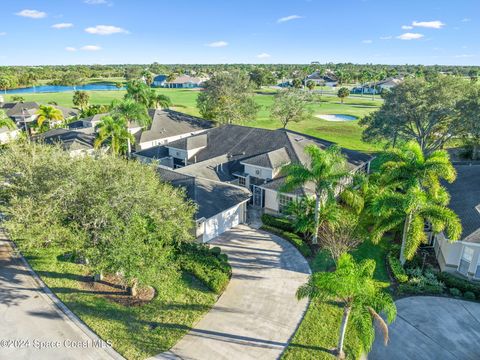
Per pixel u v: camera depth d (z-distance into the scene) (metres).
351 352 17.86
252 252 27.78
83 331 19.05
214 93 79.31
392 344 18.70
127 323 19.66
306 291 16.06
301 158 39.03
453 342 18.88
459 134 50.00
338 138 69.81
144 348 17.88
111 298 21.86
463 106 44.84
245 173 38.69
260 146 43.09
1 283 23.16
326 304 21.39
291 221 32.38
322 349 17.92
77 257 24.56
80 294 22.17
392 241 29.38
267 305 21.39
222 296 22.20
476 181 30.91
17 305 21.03
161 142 59.38
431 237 29.06
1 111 56.41
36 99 129.12
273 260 26.62
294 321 20.02
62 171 21.30
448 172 23.58
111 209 19.61
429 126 49.03
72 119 84.38
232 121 74.38
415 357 17.88
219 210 30.02
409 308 21.48
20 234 19.41
